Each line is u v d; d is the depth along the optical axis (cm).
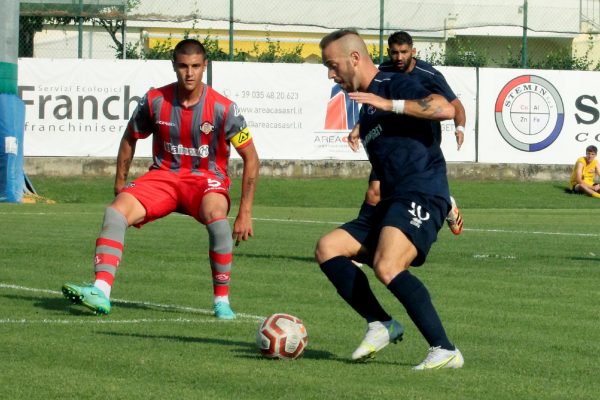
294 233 4544
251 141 2183
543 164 7850
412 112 1579
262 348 1661
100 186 7262
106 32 9056
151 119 2189
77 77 7356
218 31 9569
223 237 2158
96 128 7394
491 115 7769
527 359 1717
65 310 2209
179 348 1755
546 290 2702
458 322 2145
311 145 7600
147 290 2595
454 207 2162
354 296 1639
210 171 2205
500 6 9331
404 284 1580
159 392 1392
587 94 7888
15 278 2770
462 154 7762
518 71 7788
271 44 8144
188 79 2116
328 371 1566
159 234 4412
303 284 2744
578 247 4019
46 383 1441
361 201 7144
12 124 6581
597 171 7594
